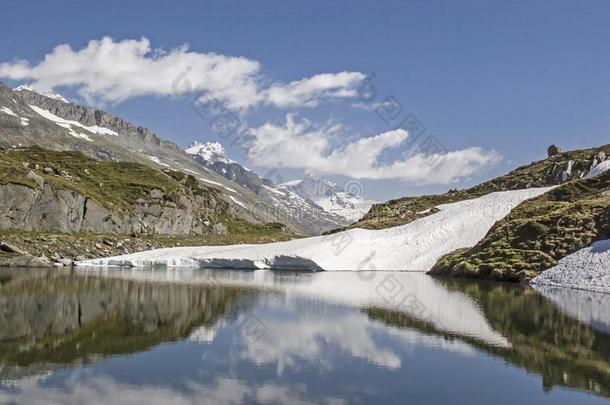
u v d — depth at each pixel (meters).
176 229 148.88
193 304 47.69
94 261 100.44
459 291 61.50
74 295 51.88
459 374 25.41
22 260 88.88
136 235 127.69
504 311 44.53
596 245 71.62
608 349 30.48
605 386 23.83
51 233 108.25
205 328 36.06
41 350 28.88
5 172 107.31
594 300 52.25
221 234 164.38
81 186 132.50
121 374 24.58
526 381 24.47
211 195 192.12
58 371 24.94
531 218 91.12
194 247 117.88
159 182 160.50
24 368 25.34
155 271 90.56
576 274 66.69
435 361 27.69
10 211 104.06
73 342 30.98
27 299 48.19
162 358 27.64
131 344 30.78
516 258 78.69
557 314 42.94
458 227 112.75
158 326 36.47
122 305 46.09
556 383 24.11
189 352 29.00
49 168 137.88
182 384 23.23
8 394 21.52
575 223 79.00
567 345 31.34
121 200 138.50
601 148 162.38
